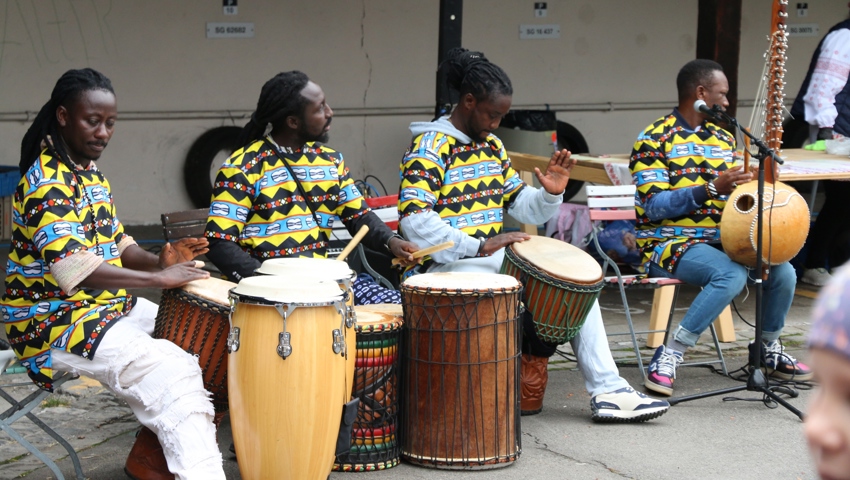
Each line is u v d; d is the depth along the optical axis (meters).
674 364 4.48
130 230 9.38
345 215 3.82
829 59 6.11
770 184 4.35
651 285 4.55
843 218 6.79
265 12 9.78
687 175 4.53
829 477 0.97
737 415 4.20
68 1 9.22
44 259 2.92
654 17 10.83
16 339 3.03
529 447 3.79
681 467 3.59
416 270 4.04
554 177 4.00
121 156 9.57
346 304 2.99
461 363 3.45
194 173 9.66
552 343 3.98
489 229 4.00
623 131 10.97
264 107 3.63
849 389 0.94
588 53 10.73
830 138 6.24
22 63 9.16
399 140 10.35
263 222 3.65
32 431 3.92
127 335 2.94
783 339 5.53
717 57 6.65
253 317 2.86
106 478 3.40
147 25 9.48
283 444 2.89
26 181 2.96
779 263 4.33
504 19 10.45
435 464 3.52
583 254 4.05
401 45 10.21
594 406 4.06
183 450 2.87
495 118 3.91
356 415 3.13
